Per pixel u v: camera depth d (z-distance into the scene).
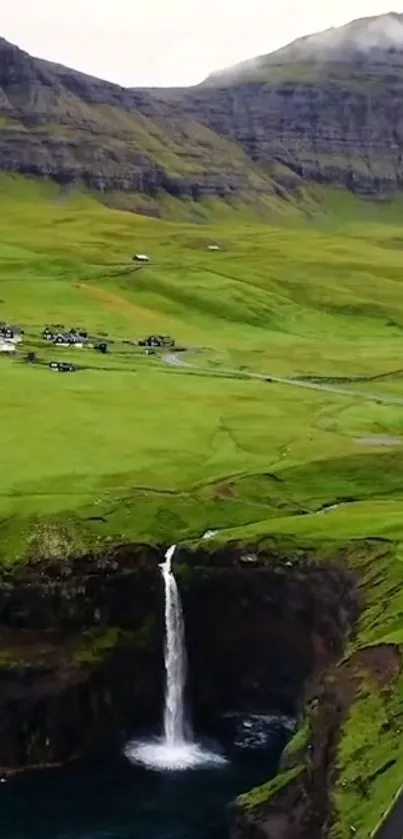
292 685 92.69
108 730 90.81
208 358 188.25
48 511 99.12
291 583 90.81
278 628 92.81
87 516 99.19
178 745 89.75
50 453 116.69
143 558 96.25
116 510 101.19
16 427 126.31
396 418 141.38
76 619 92.19
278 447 123.81
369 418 140.88
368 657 68.75
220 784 81.75
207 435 127.94
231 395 152.25
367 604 81.12
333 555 89.94
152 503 103.31
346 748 60.34
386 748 58.16
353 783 57.00
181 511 103.12
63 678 89.06
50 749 87.62
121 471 111.81
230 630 95.00
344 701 66.00
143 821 76.00
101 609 93.56
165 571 96.25
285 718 92.75
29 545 94.44
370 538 90.81
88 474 110.31
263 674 94.19
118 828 75.12
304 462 117.38
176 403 144.12
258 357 194.00
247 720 93.19
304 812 63.22
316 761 64.19
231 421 135.50
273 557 92.38
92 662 90.62
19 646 89.62
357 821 53.47
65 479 108.25
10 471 109.75
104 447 120.25
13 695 87.50
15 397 141.50
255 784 81.69
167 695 95.44
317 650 89.25
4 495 102.56
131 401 143.88
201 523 102.06
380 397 157.38
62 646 90.69
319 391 160.00
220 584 94.31
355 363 190.25
